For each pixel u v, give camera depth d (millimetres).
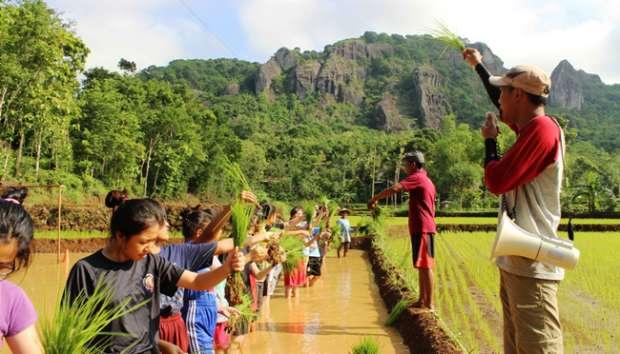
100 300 3098
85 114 40844
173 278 3521
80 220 24609
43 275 13984
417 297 8828
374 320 8945
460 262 16609
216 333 5816
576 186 57000
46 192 30281
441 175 72188
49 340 2889
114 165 43469
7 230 2453
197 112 60031
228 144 62281
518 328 3539
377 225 22703
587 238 27391
